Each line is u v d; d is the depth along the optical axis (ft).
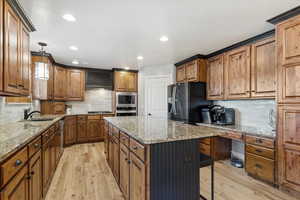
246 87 9.32
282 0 5.74
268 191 7.16
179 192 5.06
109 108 18.42
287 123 6.72
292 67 6.55
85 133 15.53
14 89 5.65
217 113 11.40
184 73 13.66
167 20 7.19
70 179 8.39
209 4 5.99
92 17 6.90
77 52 11.59
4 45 4.92
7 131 5.78
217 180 8.23
